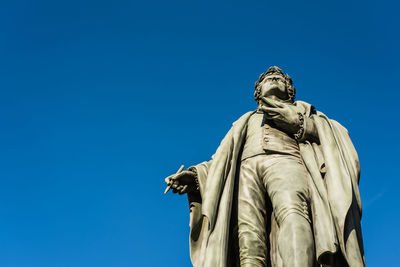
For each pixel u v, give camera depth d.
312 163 6.41
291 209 5.99
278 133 6.89
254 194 6.50
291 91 7.58
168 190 6.64
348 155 6.57
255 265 6.04
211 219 6.13
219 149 6.83
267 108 6.84
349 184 6.04
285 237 5.80
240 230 6.29
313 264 5.73
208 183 6.45
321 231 5.82
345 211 5.80
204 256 6.28
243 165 6.76
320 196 6.11
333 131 6.70
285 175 6.32
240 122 7.20
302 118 6.72
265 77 7.70
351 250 5.68
